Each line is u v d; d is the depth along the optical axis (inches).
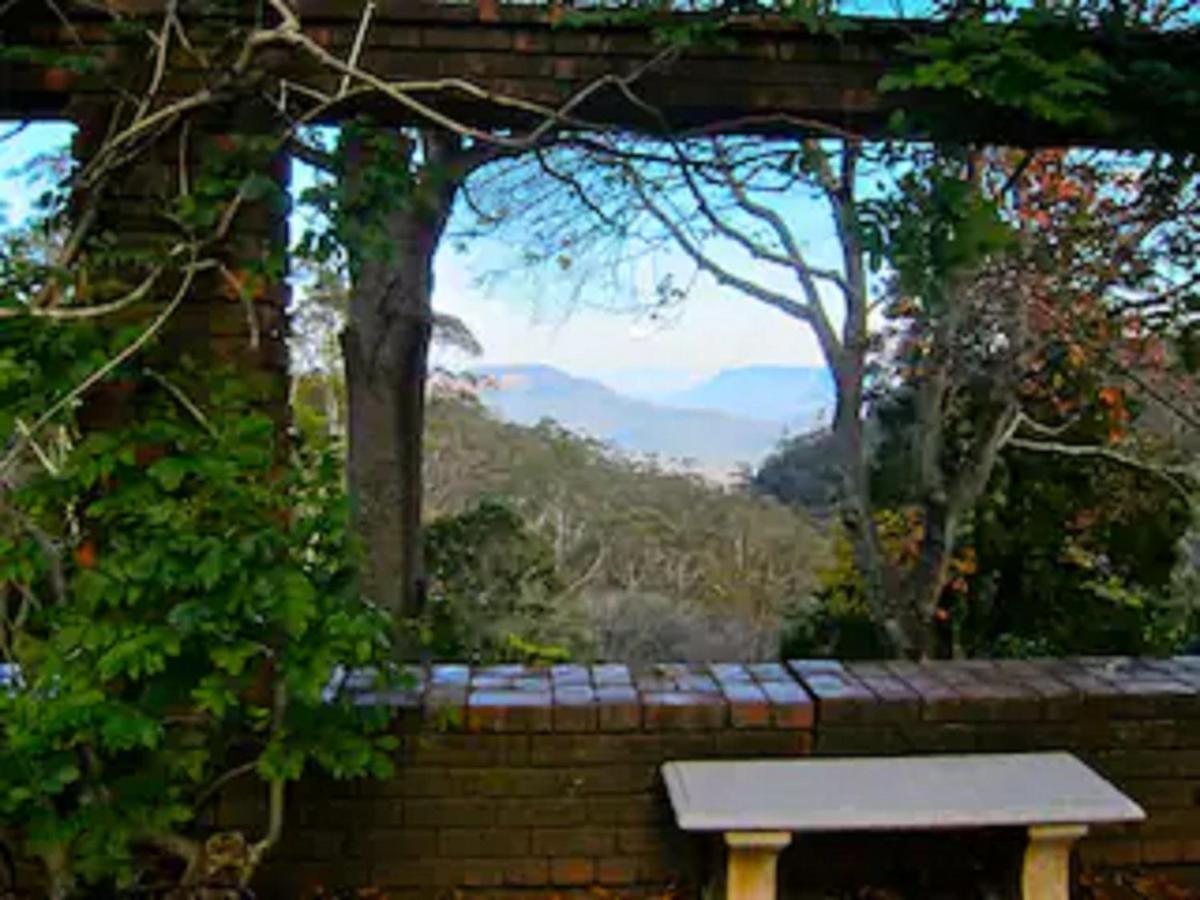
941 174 101.5
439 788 108.0
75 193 90.0
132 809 88.7
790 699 110.0
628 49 96.0
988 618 203.8
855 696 110.3
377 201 94.1
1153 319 165.2
